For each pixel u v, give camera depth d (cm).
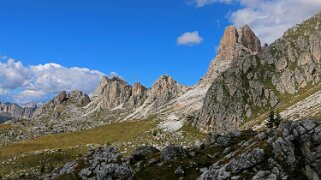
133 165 13025
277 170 8362
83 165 9338
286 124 9556
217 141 13462
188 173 11144
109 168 8756
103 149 9994
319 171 8606
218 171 8956
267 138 9650
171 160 12206
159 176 11325
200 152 12812
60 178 8888
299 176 8400
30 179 15088
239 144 12144
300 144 9031
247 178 8419
